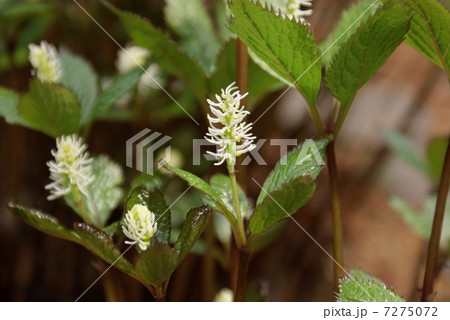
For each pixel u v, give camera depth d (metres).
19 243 0.57
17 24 0.52
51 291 0.56
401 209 0.38
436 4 0.26
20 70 0.57
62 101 0.32
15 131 0.52
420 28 0.27
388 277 0.53
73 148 0.30
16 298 0.55
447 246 0.38
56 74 0.35
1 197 0.58
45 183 0.58
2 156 0.59
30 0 0.51
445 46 0.28
